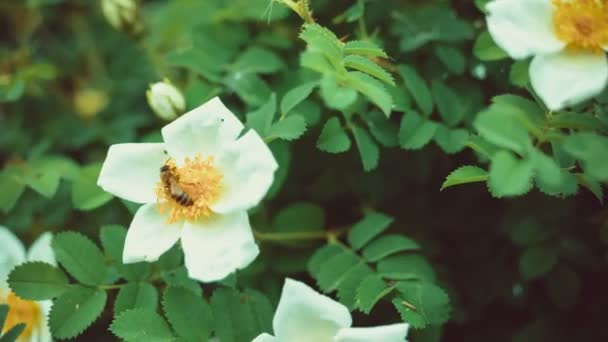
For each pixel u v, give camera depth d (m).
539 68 0.34
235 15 0.43
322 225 0.41
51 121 0.49
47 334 0.39
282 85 0.42
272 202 0.43
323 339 0.33
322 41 0.34
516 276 0.41
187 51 0.42
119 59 0.51
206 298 0.39
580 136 0.32
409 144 0.38
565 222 0.39
